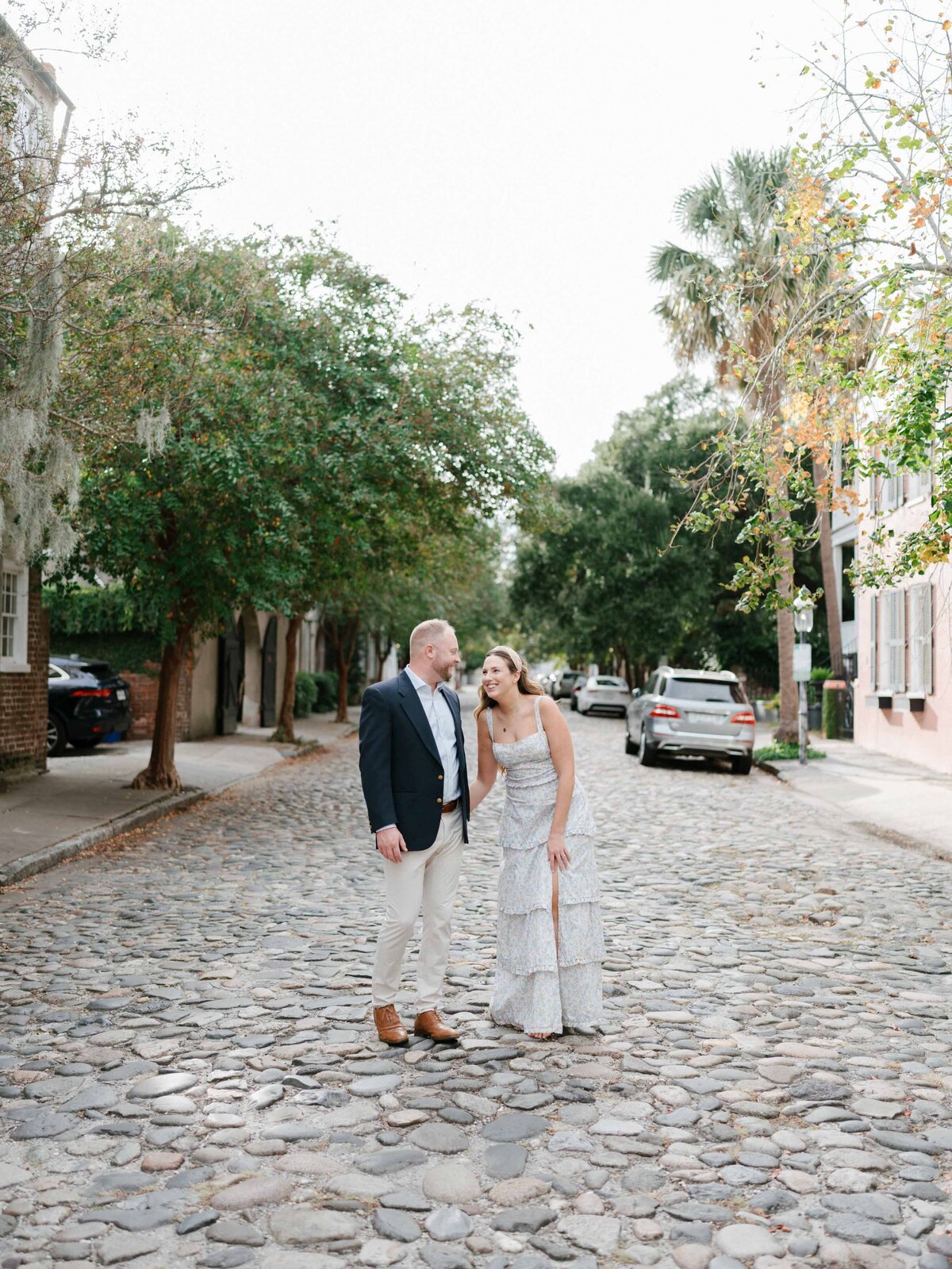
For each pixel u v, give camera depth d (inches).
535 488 633.0
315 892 326.0
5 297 312.0
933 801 552.7
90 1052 184.5
